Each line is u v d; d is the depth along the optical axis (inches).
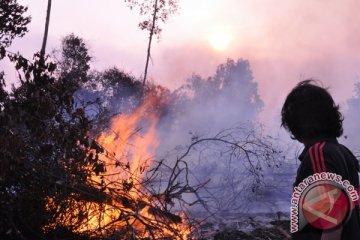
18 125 162.2
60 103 171.8
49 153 162.7
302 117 68.0
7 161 143.6
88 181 171.6
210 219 250.1
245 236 214.8
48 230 163.5
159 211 183.3
